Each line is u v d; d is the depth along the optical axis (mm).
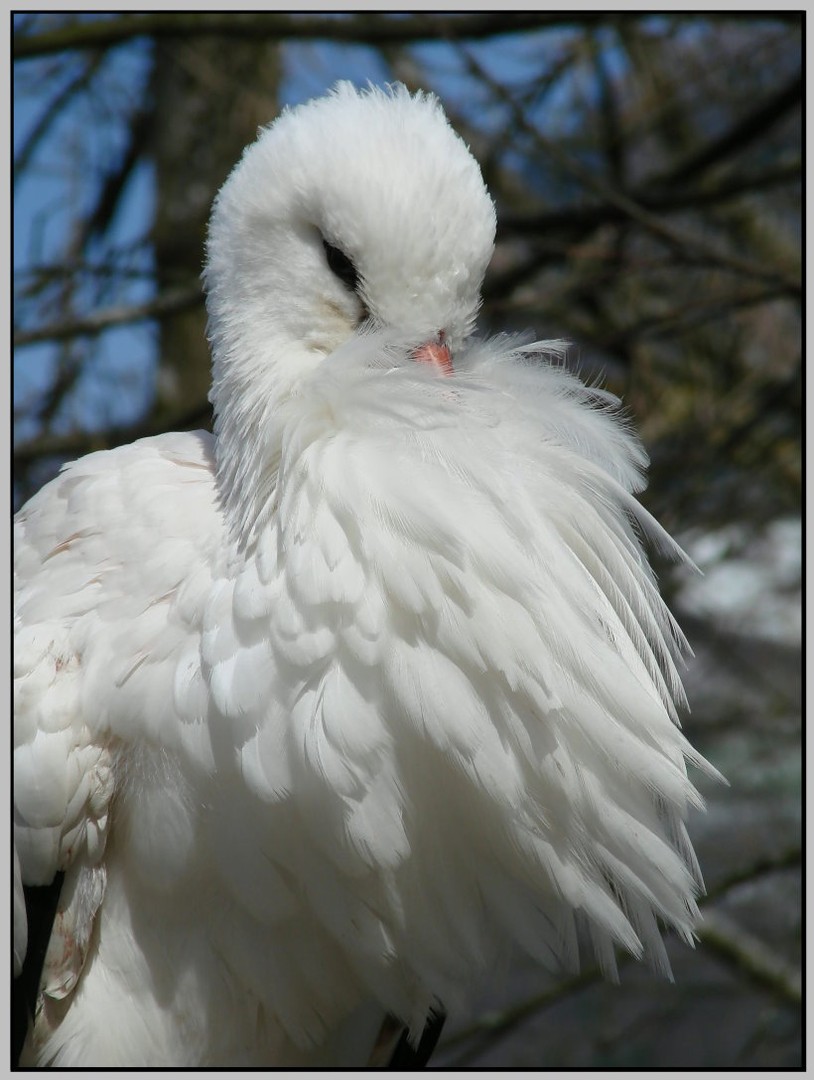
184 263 11797
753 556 12500
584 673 4078
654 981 11656
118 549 4516
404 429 4207
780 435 11250
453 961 4348
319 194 4766
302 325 4852
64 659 4312
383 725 3963
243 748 3965
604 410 4961
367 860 4004
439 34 9625
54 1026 4512
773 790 12422
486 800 4043
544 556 4172
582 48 10992
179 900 4309
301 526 4070
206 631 4090
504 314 11219
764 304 11352
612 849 4188
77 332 10242
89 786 4234
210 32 9609
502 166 11742
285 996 4430
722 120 12656
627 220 10789
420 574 3963
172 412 11867
